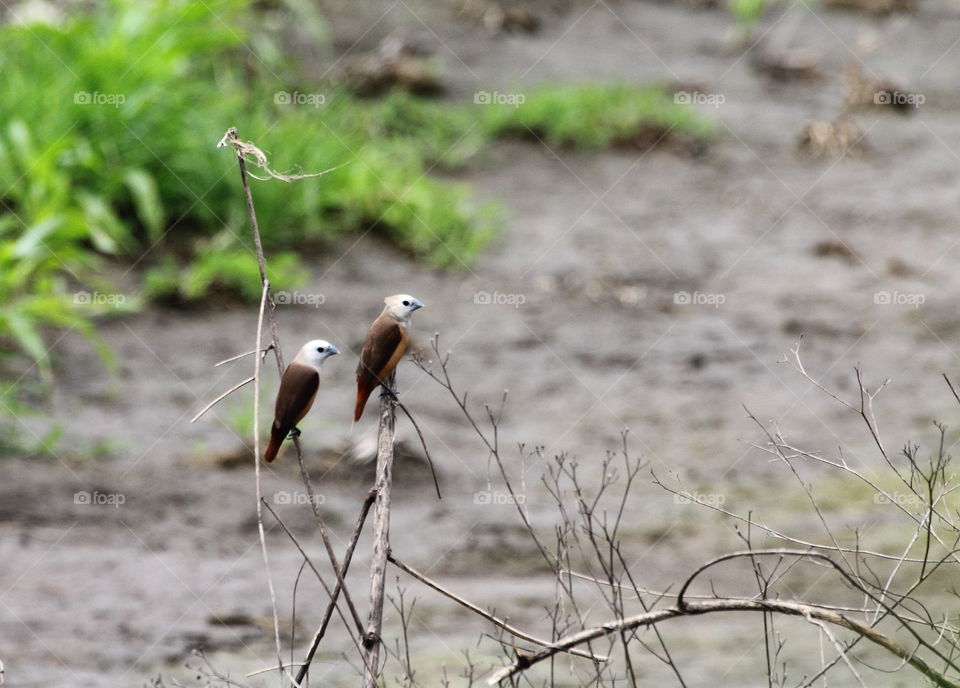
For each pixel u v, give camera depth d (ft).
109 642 24.25
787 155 65.92
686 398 41.50
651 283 51.21
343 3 77.30
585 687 20.04
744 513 33.09
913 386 42.45
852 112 72.54
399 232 51.60
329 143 53.47
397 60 67.51
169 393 38.27
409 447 36.01
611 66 75.87
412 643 25.12
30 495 31.24
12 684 22.12
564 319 47.39
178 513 31.22
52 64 48.88
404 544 30.91
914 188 61.93
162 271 45.09
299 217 49.83
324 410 38.83
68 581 26.94
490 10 79.66
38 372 38.37
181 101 49.39
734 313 48.57
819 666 23.89
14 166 44.57
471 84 69.77
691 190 61.21
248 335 42.88
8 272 39.93
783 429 39.17
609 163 63.46
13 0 58.44
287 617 26.32
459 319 46.93
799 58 78.33
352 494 33.88
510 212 57.06
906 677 23.11
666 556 30.50
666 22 86.22
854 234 56.70
